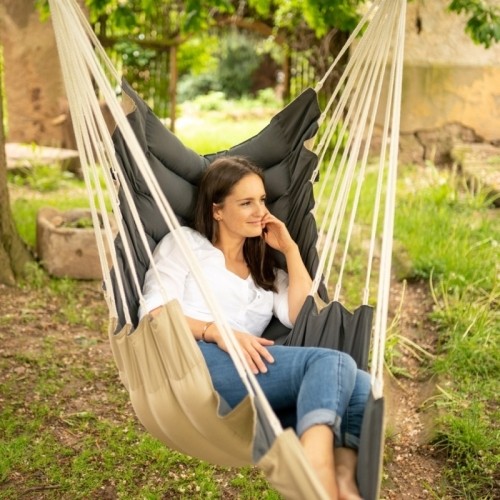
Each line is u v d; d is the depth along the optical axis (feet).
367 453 6.58
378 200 8.66
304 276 9.47
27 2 30.91
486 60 30.48
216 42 47.75
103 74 7.57
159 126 9.46
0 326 15.94
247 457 7.24
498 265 18.08
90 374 14.20
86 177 8.48
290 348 8.10
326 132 9.94
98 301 17.70
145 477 11.32
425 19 30.01
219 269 9.14
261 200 9.21
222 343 8.25
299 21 32.22
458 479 11.35
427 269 18.48
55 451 11.82
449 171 29.45
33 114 31.81
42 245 18.89
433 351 15.26
